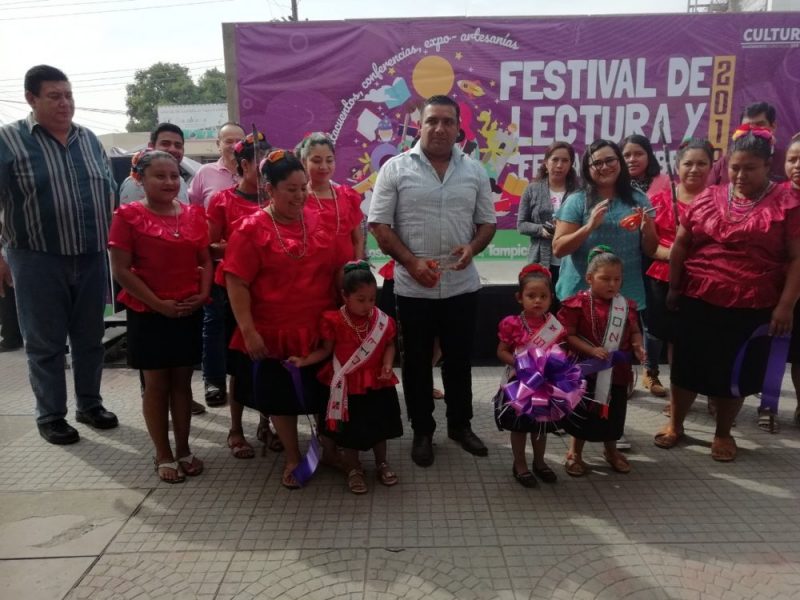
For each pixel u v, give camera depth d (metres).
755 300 2.87
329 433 2.84
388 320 2.81
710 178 3.94
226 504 2.74
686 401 3.21
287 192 2.62
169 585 2.18
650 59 5.07
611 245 3.10
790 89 5.07
